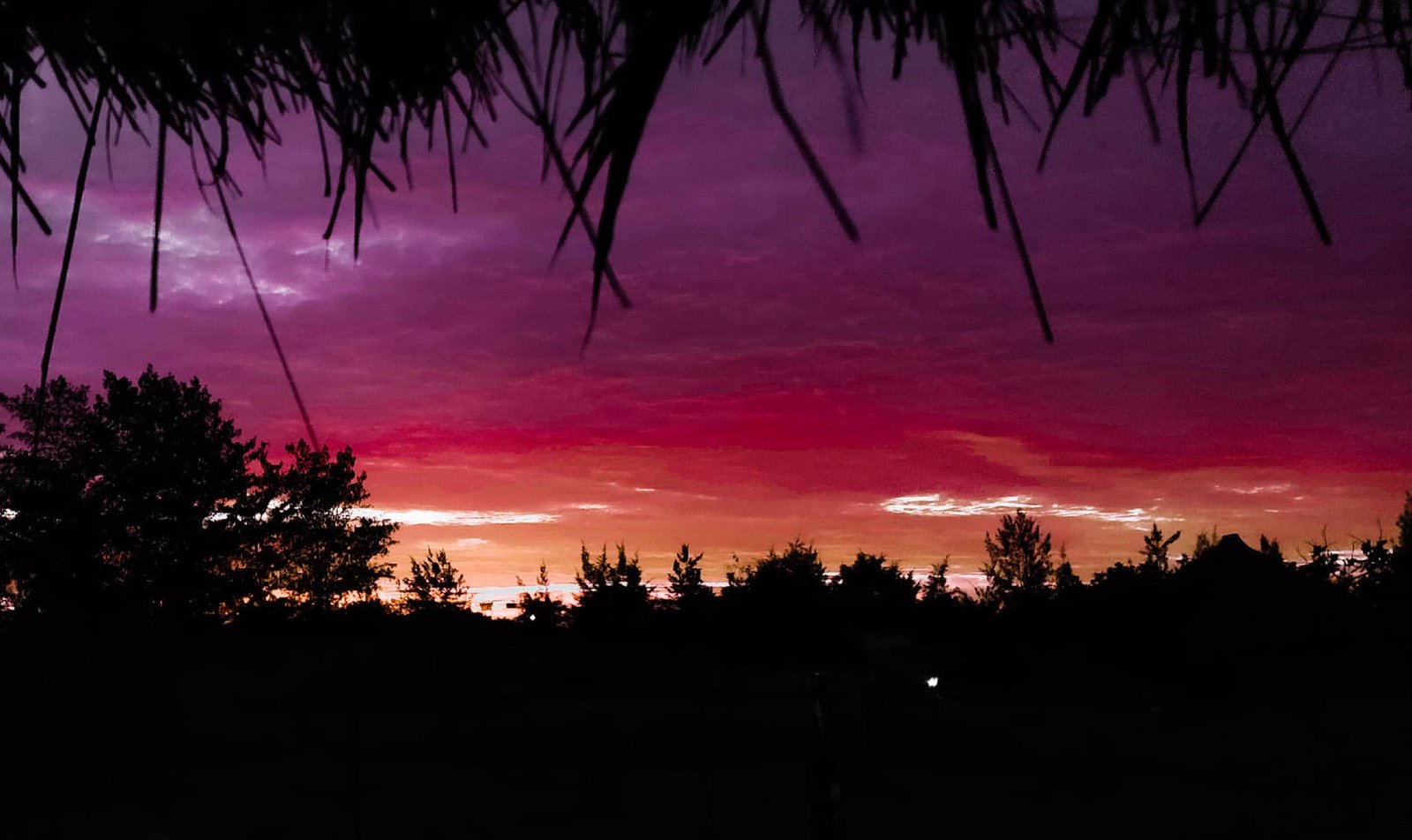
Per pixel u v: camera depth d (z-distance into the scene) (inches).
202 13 35.3
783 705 909.8
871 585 1018.7
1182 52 28.9
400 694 1012.5
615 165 26.6
